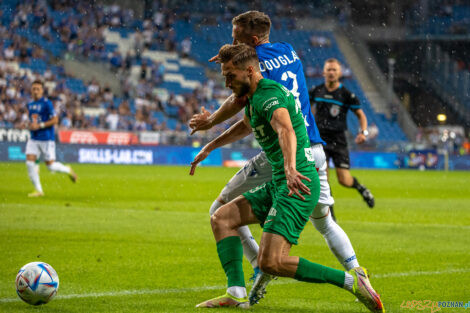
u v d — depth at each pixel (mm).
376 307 5551
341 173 13000
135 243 9656
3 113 36750
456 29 53500
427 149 44156
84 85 42781
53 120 17266
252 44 6660
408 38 54312
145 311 5594
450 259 8758
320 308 5898
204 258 8523
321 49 53656
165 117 43594
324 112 12859
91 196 17734
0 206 14078
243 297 5824
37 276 5637
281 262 5340
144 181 24094
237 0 54188
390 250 9508
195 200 17734
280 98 5309
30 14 43938
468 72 52938
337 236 6262
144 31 49094
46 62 42625
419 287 6898
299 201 5367
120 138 37906
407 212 15703
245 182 6480
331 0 56031
